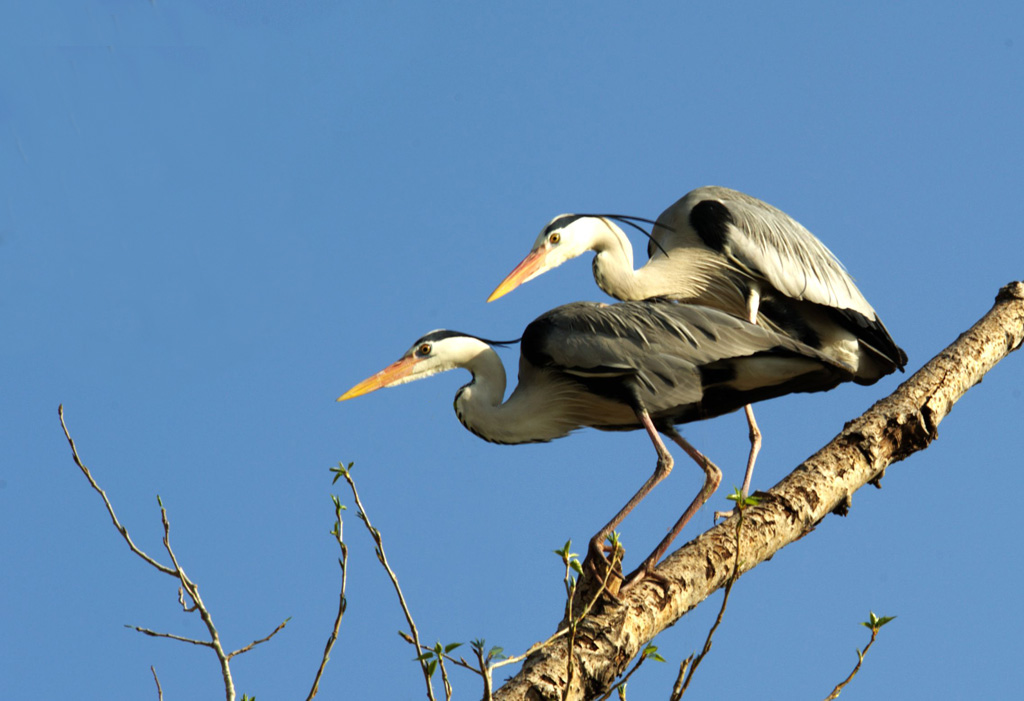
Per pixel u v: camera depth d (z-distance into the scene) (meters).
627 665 8.55
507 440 12.60
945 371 11.16
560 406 12.44
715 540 9.38
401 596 6.86
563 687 8.05
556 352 11.99
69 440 7.11
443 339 12.86
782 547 9.77
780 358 11.41
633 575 10.06
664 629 9.03
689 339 11.64
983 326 11.81
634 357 11.66
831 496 9.98
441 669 6.88
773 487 10.03
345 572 6.86
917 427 10.59
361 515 6.95
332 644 6.73
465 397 12.68
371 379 12.73
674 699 6.86
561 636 8.40
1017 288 12.21
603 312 12.01
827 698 7.50
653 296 15.09
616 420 12.44
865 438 10.37
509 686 8.11
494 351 12.83
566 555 7.22
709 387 11.82
